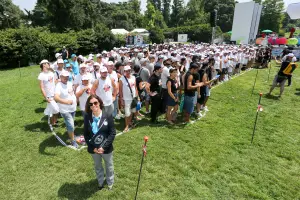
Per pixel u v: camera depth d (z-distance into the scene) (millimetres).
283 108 8602
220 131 6520
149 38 49438
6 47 20828
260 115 7824
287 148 5602
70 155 5211
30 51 22359
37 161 4984
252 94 10547
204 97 7699
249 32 30656
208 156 5219
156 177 4496
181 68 8477
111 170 4059
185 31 60688
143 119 7398
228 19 82250
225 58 12766
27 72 17922
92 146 3666
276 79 9883
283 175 4586
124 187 4211
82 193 4051
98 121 3613
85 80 5449
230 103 9164
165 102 7094
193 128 6715
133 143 5793
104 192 4074
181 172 4652
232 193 4078
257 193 4059
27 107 8539
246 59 16781
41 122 7105
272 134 6367
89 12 53000
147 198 3949
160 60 8375
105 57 11883
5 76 16328
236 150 5504
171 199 3936
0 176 4477
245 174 4605
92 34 32750
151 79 6691
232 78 14117
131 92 6148
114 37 35062
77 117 7535
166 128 6699
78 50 30531
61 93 5234
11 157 5125
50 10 45750
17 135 6199
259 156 5238
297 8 19188
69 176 4500
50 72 6504
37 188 4172
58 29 45875
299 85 12414
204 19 79000
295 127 6840
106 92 5605
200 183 4336
